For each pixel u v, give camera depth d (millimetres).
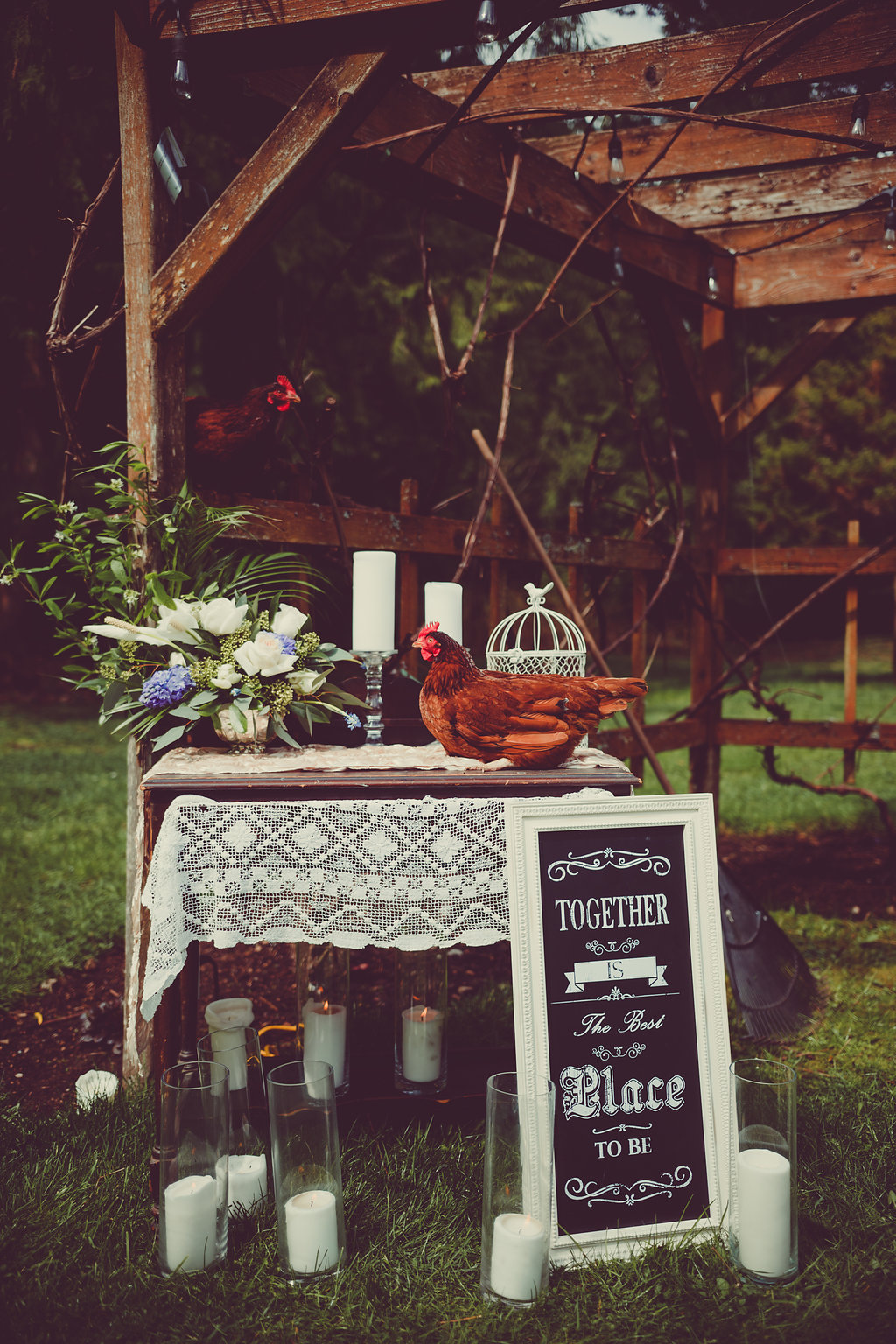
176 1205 1991
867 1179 2303
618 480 12758
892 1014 3367
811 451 13273
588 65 3236
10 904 4449
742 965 3336
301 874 2086
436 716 2289
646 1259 2004
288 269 8133
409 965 2561
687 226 4520
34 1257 2051
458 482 11688
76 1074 2996
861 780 7449
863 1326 1859
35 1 2910
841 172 4176
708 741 5191
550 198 3744
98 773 7820
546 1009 2051
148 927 2781
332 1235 2010
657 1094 2088
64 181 4254
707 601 5055
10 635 12570
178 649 2410
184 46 2510
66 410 2963
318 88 2512
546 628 5043
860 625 18391
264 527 2967
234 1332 1854
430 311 3496
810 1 2639
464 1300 1956
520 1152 1940
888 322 12328
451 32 2547
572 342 12711
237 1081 2258
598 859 2127
